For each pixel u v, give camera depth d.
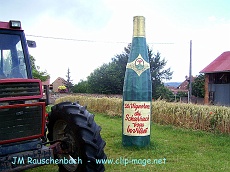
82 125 4.44
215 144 8.23
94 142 4.45
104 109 18.02
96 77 36.41
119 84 35.66
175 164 6.12
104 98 18.25
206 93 25.78
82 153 4.37
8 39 4.55
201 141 8.64
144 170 5.64
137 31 7.73
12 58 4.55
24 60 4.66
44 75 17.31
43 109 4.19
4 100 3.78
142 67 7.59
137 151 7.20
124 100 7.70
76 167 4.54
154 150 7.28
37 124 4.13
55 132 5.04
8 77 4.43
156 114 12.48
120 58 38.09
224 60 25.83
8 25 4.57
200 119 10.74
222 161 6.42
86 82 40.66
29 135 4.06
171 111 11.83
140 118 7.52
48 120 5.08
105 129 10.73
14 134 3.92
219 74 24.66
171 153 7.07
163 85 38.25
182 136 9.48
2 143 3.83
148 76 7.66
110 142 8.28
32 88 4.09
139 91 7.52
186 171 5.63
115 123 13.00
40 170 5.53
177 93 36.88
